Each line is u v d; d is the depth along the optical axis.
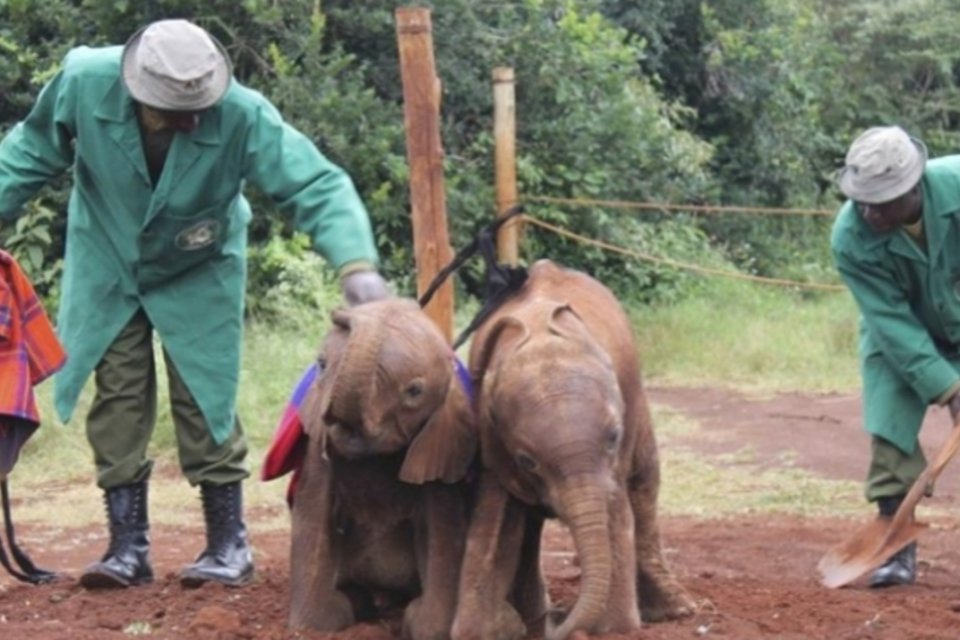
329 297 18.52
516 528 6.02
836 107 28.98
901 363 8.16
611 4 26.20
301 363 16.30
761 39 26.84
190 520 11.21
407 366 5.63
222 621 6.41
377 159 19.64
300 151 6.92
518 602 6.38
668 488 12.45
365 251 6.68
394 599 6.65
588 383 5.59
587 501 5.46
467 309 19.92
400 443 5.76
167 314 7.32
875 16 29.25
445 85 21.20
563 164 22.16
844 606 7.30
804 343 20.44
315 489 6.26
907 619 7.05
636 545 6.62
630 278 22.88
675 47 27.12
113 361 7.36
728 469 13.28
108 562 7.41
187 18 19.66
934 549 9.85
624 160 22.73
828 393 18.00
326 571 6.28
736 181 27.25
